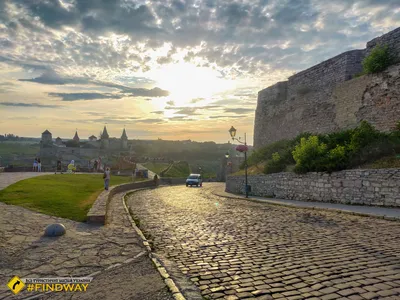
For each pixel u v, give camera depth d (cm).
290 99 2950
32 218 898
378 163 1320
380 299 372
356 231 791
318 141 1772
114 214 1146
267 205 1524
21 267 517
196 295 400
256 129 3584
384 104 1806
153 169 6856
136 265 531
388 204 1162
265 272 488
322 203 1441
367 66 1911
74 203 1191
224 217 1116
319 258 554
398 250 594
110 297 399
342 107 2200
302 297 387
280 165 2056
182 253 620
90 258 569
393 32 1856
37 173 2881
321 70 2514
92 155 12275
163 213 1242
